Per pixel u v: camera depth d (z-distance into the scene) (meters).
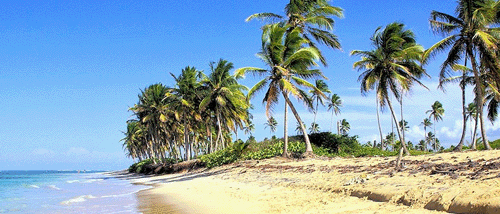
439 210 7.70
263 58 26.28
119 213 12.39
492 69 22.44
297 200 11.66
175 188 21.41
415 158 16.12
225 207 12.04
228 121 43.88
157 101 49.81
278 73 26.11
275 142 35.56
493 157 12.86
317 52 26.52
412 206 8.40
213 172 30.73
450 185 9.01
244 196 14.26
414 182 10.31
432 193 8.59
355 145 34.06
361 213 8.49
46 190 25.94
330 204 10.17
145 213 12.14
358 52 27.17
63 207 14.57
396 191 9.65
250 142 37.41
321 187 13.27
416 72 27.45
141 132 74.06
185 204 13.75
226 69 40.31
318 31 28.86
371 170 14.41
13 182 42.62
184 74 43.62
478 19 21.27
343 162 19.53
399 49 26.16
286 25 27.25
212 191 17.44
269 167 23.91
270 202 11.96
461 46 22.53
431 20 23.33
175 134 55.06
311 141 34.22
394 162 15.66
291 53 26.38
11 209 14.24
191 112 46.25
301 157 26.61
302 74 26.73
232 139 70.44
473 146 25.50
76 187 29.27
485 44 20.56
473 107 66.06
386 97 26.97
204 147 72.75
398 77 25.09
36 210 13.79
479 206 6.95
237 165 30.08
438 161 14.05
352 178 13.26
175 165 44.50
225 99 40.38
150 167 56.97
